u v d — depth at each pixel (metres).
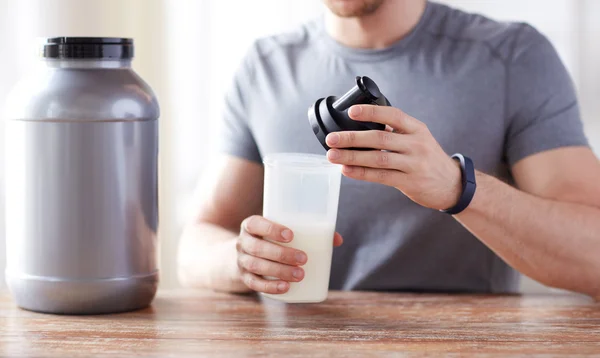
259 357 0.83
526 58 1.53
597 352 0.85
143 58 2.62
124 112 1.00
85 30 2.36
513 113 1.53
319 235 1.07
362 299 1.18
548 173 1.46
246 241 1.11
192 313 1.06
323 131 1.03
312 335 0.93
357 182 1.55
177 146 2.68
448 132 1.53
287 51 1.65
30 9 2.12
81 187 1.00
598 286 1.31
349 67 1.58
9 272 1.06
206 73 2.68
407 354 0.84
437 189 1.13
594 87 2.66
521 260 1.31
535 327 0.98
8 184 1.05
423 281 1.56
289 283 1.08
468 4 2.66
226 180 1.63
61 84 0.99
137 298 1.06
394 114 1.03
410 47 1.56
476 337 0.92
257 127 1.63
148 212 1.06
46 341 0.90
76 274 1.01
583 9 2.64
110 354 0.84
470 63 1.54
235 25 2.67
